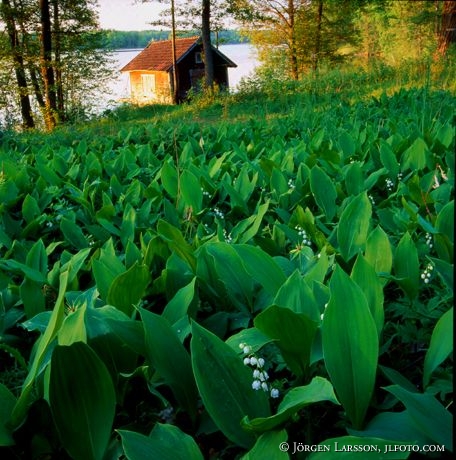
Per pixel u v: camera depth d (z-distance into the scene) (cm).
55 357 166
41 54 2309
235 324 249
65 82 2550
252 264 229
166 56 4484
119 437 201
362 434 164
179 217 424
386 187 473
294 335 187
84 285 332
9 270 332
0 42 2400
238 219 432
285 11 2733
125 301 246
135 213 381
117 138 877
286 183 438
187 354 200
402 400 152
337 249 280
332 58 2830
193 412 198
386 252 238
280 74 1934
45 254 322
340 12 2611
